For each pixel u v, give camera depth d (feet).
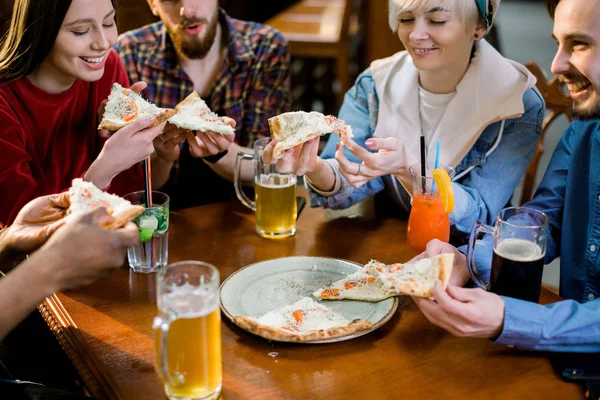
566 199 5.32
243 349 3.94
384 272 4.37
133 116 5.45
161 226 4.78
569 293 5.33
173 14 7.25
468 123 5.99
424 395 3.56
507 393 3.59
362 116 6.73
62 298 4.53
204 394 3.44
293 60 15.44
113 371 3.74
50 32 5.24
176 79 7.89
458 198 5.60
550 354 3.93
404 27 5.83
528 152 6.05
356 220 5.87
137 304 4.47
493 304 3.86
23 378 5.31
